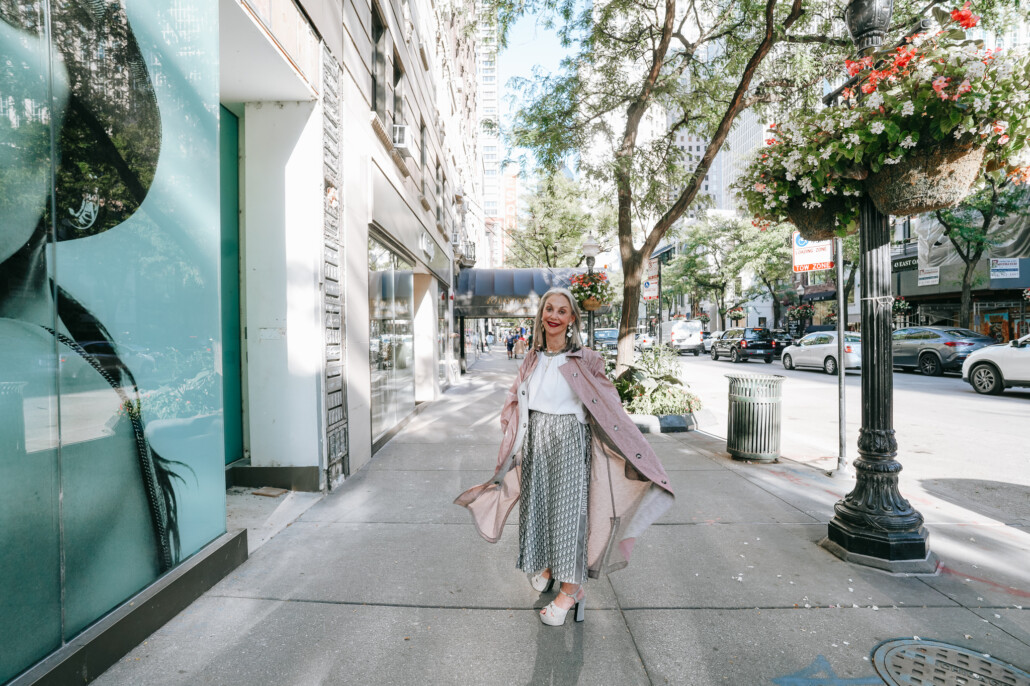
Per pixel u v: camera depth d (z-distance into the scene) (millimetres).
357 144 6406
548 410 2916
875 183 3598
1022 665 2576
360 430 6363
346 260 5887
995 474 6133
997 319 26328
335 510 4789
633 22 10305
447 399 13125
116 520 2553
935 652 2674
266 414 5270
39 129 2100
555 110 10469
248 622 2893
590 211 30484
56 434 2191
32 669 2086
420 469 6266
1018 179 3568
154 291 2777
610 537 2861
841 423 6113
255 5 3910
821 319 37812
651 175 10266
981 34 8336
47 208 2139
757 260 34188
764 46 8289
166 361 2887
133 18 2639
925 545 3656
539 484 2918
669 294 48062
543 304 3002
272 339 5246
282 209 5211
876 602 3172
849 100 3838
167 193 2881
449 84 18312
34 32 2090
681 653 2660
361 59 6672
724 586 3367
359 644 2713
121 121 2549
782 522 4520
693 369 22469
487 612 3045
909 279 28641
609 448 2975
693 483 5691
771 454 6570
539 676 2477
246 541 3699
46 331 2137
